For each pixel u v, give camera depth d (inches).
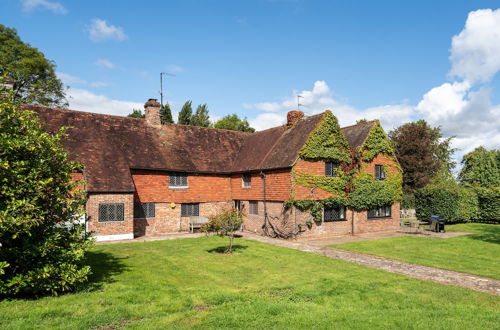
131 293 349.7
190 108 2385.6
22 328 250.8
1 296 326.3
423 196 1214.3
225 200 1073.5
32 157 338.6
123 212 821.2
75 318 275.1
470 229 1039.0
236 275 457.1
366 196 962.7
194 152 1071.0
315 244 767.7
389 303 338.3
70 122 927.0
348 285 405.1
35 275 315.0
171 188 971.3
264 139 1098.7
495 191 1179.9
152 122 1077.8
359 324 273.7
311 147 867.4
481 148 2183.8
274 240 815.7
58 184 359.9
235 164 1091.9
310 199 864.9
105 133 959.0
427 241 805.2
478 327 270.5
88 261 534.6
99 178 807.7
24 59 1430.9
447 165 2229.3
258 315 292.7
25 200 312.0
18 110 359.9
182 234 935.7
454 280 448.5
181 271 475.8
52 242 335.0
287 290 384.8
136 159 925.2
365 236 917.8
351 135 1047.6
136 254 607.8
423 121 1904.5
